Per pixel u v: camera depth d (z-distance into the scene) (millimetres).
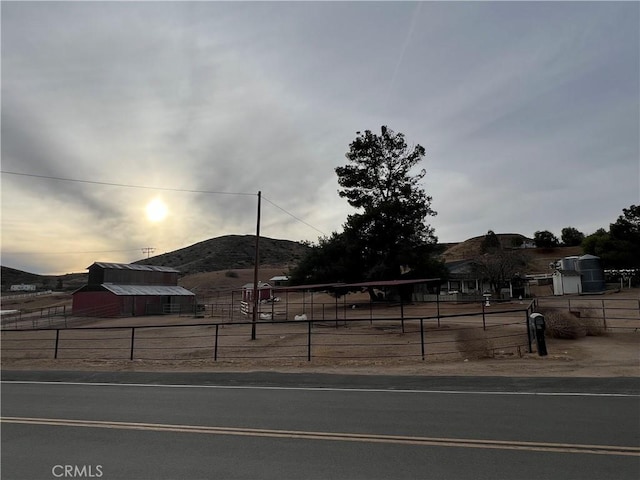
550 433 6270
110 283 57844
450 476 4754
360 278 48250
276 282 100562
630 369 11727
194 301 63250
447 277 51188
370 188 51656
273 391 10000
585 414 7328
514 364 12922
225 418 7422
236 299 82188
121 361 16188
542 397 8727
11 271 197125
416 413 7609
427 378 11102
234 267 168625
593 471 4855
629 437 6051
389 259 47250
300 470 4973
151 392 10109
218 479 4734
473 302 44906
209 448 5781
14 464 5277
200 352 20422
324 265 48969
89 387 11016
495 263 47000
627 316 27609
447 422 6965
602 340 18188
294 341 22609
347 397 9156
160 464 5215
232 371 13258
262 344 22078
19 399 9438
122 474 4926
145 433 6520
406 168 51156
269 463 5203
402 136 51656
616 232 59750
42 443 6074
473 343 17344
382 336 23219
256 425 6930
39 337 31062
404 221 48312
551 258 94125
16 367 15539
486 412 7578
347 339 22562
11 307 79625
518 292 51406
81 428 6852
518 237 110125
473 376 11211
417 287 59500
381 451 5582
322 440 6066
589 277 53406
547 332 19062
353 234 48500
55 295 102750
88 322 45500
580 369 11867
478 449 5609
